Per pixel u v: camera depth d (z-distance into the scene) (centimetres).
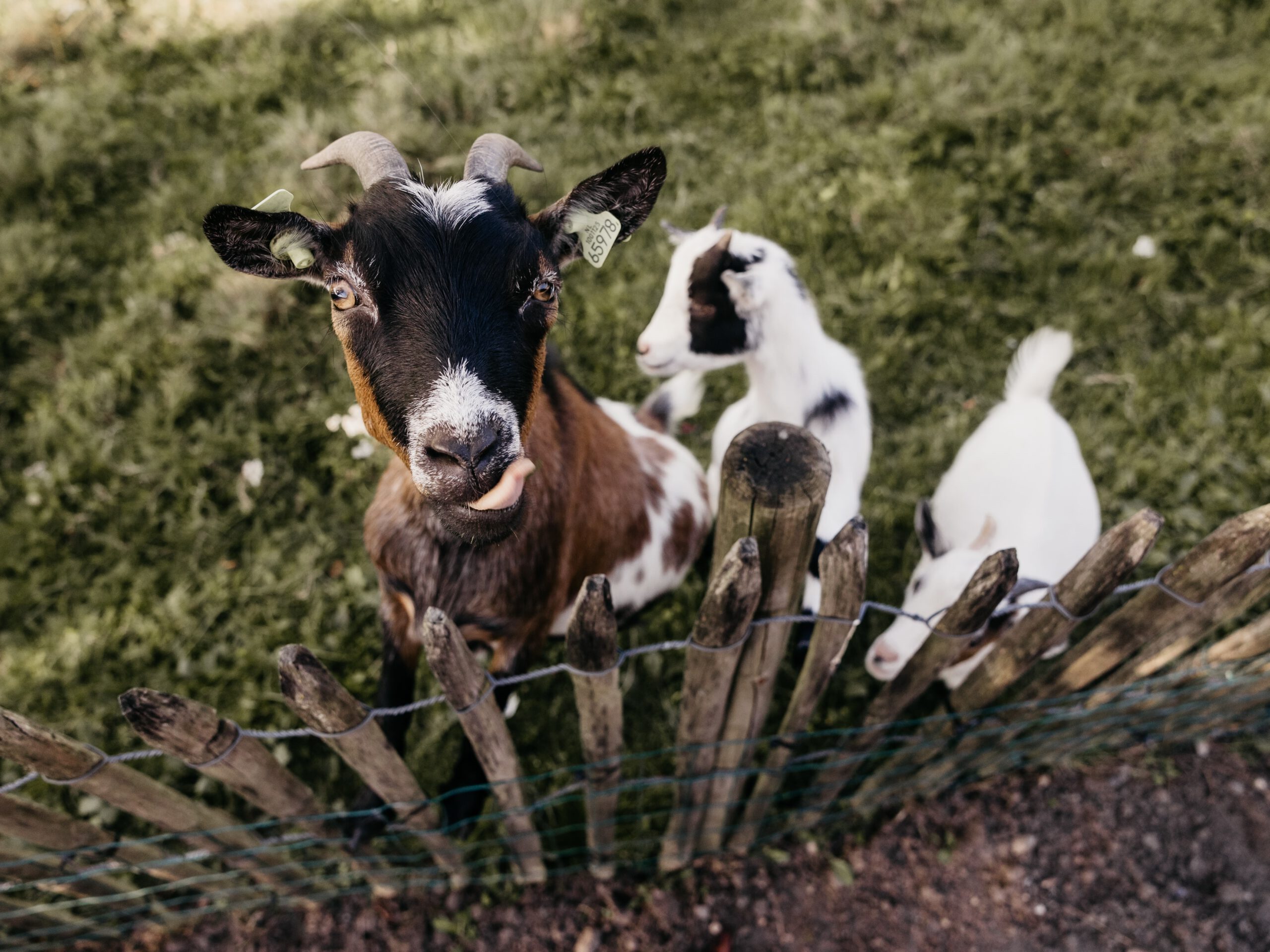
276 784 59
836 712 94
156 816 60
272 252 54
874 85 150
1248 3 164
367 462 110
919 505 92
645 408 102
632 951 82
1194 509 106
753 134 147
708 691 61
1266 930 82
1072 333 121
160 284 123
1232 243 128
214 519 106
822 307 124
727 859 87
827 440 92
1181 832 87
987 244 130
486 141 59
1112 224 131
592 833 78
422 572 70
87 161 143
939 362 122
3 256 126
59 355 121
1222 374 116
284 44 164
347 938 82
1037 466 93
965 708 73
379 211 54
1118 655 65
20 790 87
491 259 54
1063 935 82
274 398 117
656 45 159
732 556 49
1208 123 144
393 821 75
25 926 72
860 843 87
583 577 81
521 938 82
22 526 104
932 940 83
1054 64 152
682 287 91
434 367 52
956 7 164
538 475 67
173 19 169
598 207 59
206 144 149
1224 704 80
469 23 164
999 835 87
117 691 94
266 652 97
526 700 95
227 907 81
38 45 165
